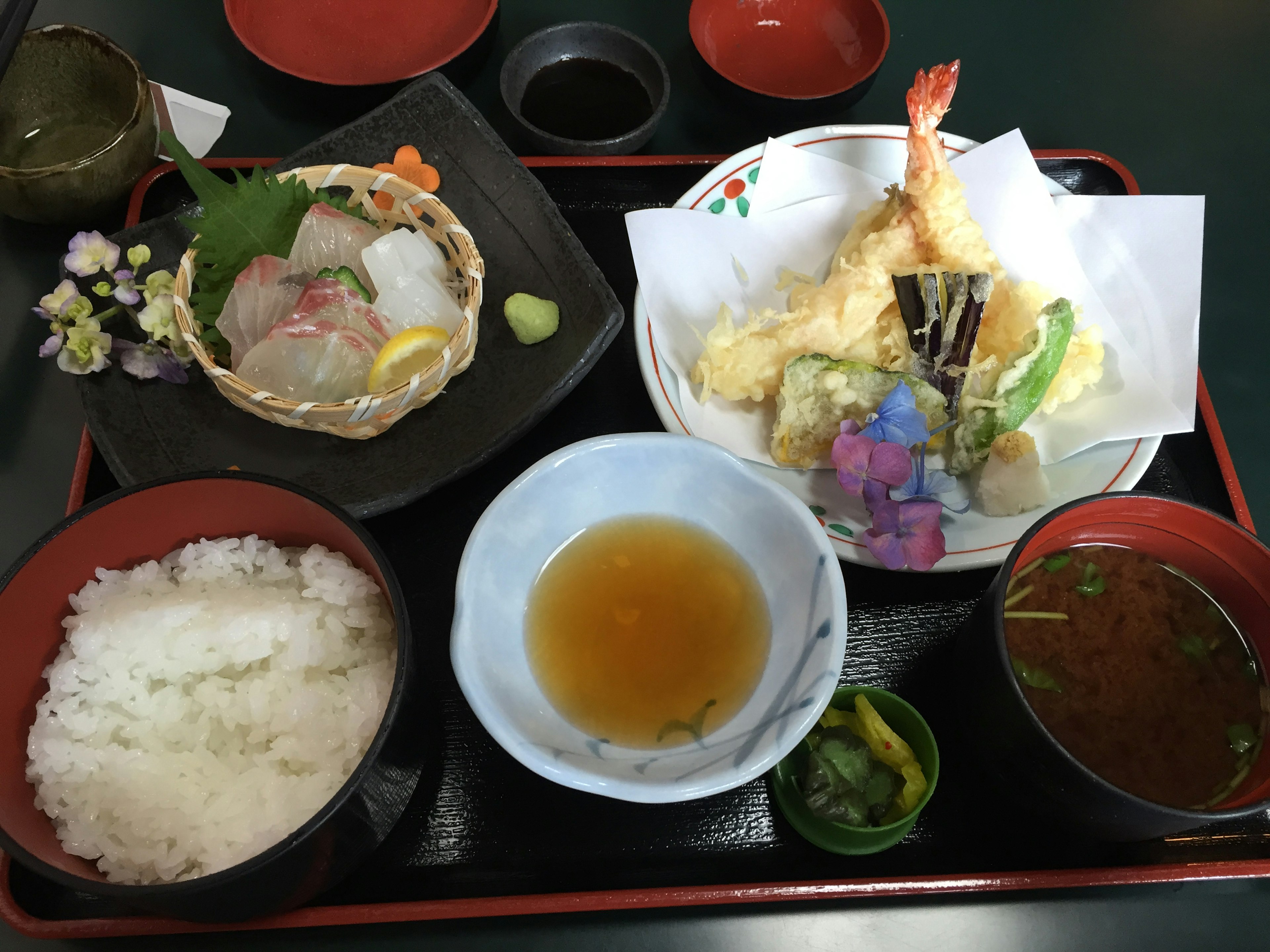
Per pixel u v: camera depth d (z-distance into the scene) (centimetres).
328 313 40
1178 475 42
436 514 40
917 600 39
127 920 33
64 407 44
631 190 47
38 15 55
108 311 41
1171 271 43
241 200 42
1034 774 31
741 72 52
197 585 34
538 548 35
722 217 44
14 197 43
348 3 53
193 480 32
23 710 32
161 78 54
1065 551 36
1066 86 56
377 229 45
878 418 38
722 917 35
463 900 33
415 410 42
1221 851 35
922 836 35
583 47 51
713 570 36
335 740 32
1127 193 48
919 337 41
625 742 33
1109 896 36
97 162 43
